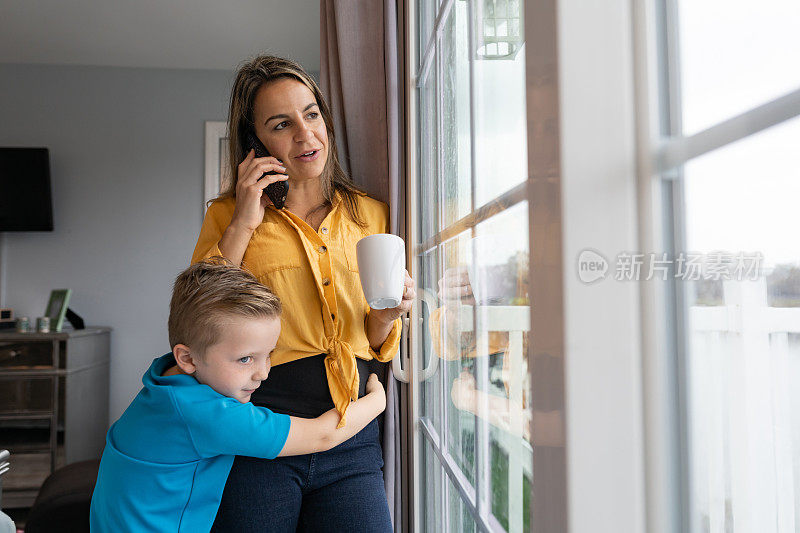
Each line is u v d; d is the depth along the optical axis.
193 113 3.78
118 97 3.72
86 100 3.69
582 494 0.30
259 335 0.85
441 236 0.98
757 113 0.26
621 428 0.31
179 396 0.83
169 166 3.75
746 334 0.26
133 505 0.83
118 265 3.68
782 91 0.24
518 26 0.52
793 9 0.23
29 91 3.64
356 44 1.31
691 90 0.30
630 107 0.32
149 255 3.70
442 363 0.98
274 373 0.97
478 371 0.72
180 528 0.85
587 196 0.31
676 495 0.30
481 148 0.70
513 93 0.54
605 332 0.31
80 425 3.12
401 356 1.22
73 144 3.66
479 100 0.71
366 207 1.17
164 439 0.83
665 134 0.32
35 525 1.69
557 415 0.32
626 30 0.32
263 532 0.89
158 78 3.76
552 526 0.32
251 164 1.03
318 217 1.10
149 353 3.67
